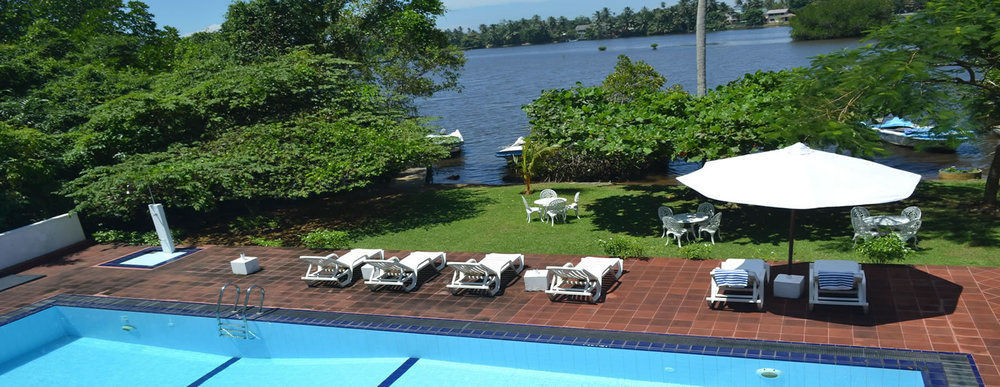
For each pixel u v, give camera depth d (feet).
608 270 38.40
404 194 81.56
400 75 109.19
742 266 35.78
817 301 32.14
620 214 61.46
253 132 66.28
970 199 56.24
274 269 49.16
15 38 111.24
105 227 67.00
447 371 32.99
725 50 420.77
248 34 99.30
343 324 36.78
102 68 90.68
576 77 335.88
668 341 30.60
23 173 58.44
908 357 26.73
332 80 79.30
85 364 38.29
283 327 37.86
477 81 366.22
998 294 32.45
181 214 74.74
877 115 51.83
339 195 83.25
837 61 48.52
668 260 43.60
